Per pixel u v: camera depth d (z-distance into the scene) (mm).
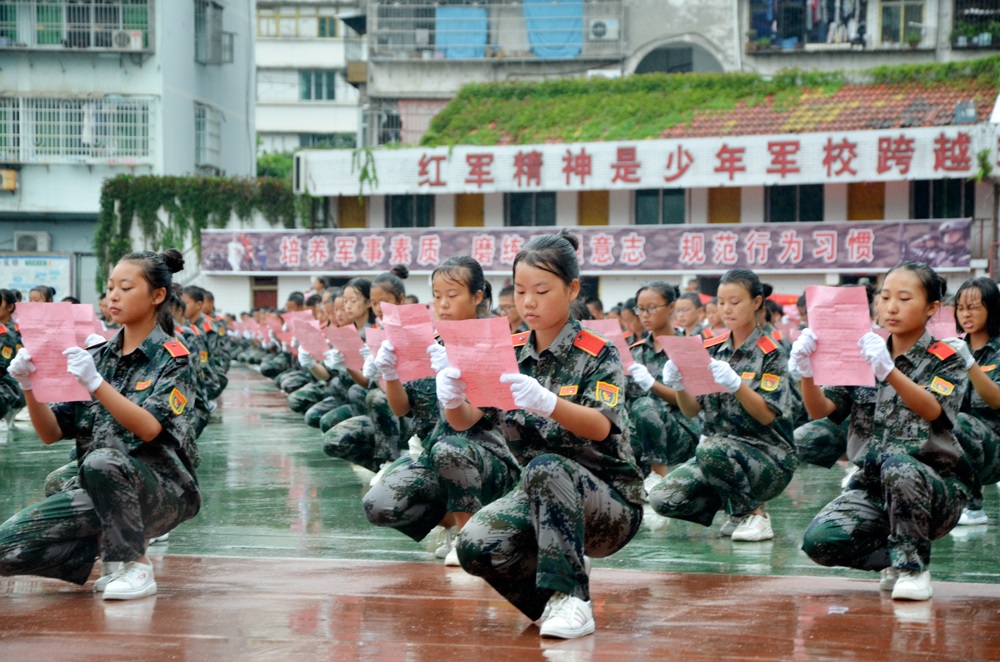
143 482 4758
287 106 47688
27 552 4750
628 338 9734
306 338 9461
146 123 30766
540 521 4109
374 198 28250
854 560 5031
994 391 6410
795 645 4129
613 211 26578
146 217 29141
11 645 4117
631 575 5512
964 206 24188
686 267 25109
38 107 30609
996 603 4840
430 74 30062
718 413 6645
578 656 3957
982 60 24938
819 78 26125
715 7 28547
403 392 5703
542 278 4176
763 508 6758
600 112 26781
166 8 30891
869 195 24859
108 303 4863
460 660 3914
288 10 47406
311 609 4715
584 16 29297
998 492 8664
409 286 27328
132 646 4109
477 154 26000
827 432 8070
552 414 4023
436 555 6027
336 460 10398
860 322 4699
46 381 4629
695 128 25328
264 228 29062
